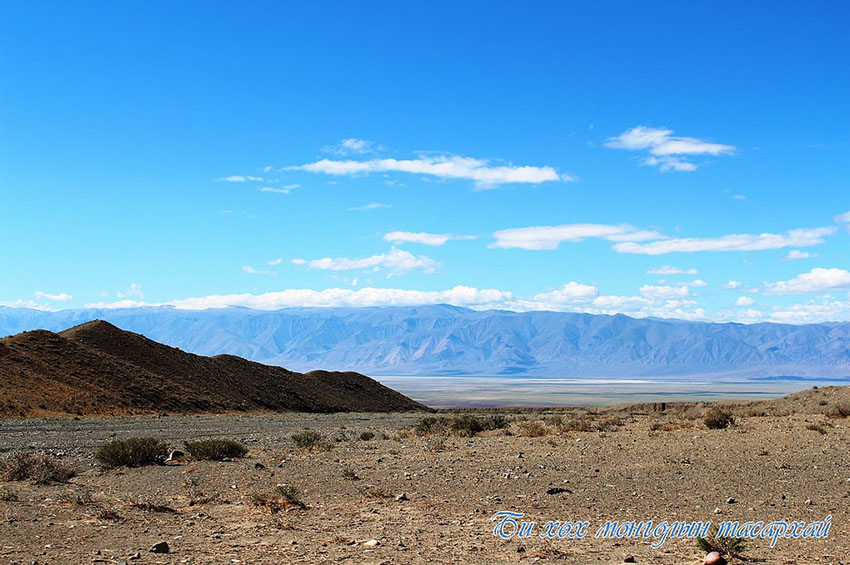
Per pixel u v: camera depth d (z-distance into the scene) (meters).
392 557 11.83
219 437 37.03
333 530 13.90
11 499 16.84
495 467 22.22
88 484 19.70
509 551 12.33
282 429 44.06
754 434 31.86
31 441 33.84
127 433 39.31
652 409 74.88
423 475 20.78
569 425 40.19
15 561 11.34
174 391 76.69
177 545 12.60
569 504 16.41
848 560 11.87
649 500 16.86
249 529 13.93
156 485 19.41
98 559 11.55
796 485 18.72
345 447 30.12
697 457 24.00
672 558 11.96
